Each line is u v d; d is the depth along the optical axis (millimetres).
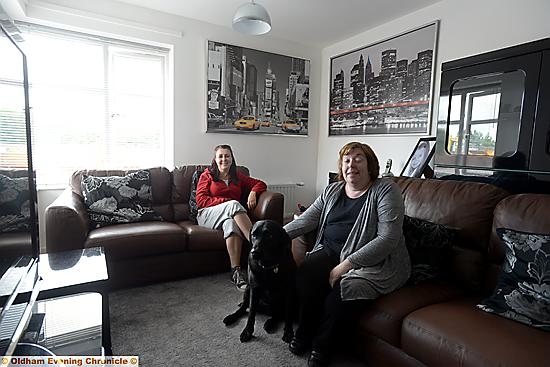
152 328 1786
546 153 1643
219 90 3432
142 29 3027
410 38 3018
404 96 3096
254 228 1718
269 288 1714
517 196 1524
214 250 2512
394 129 3211
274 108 3797
